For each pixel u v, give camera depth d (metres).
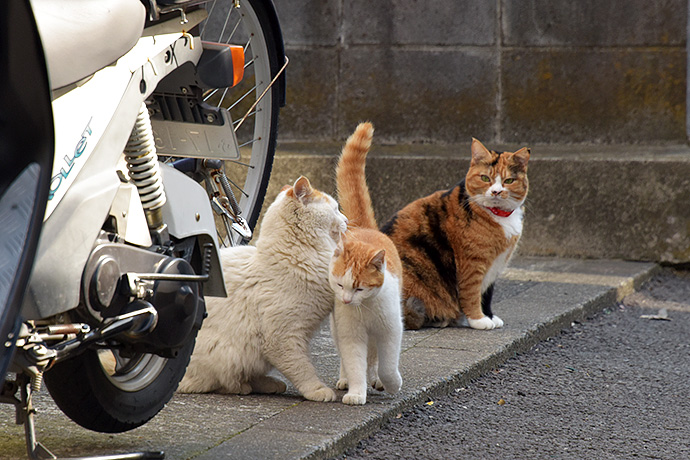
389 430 4.61
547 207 9.79
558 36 10.47
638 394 5.55
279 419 4.41
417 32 10.61
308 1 10.58
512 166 6.84
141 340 3.52
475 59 10.61
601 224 9.71
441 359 5.78
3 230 2.84
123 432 4.04
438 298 6.93
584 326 7.42
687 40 10.34
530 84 10.58
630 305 8.27
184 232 3.91
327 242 4.86
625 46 10.41
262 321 4.75
